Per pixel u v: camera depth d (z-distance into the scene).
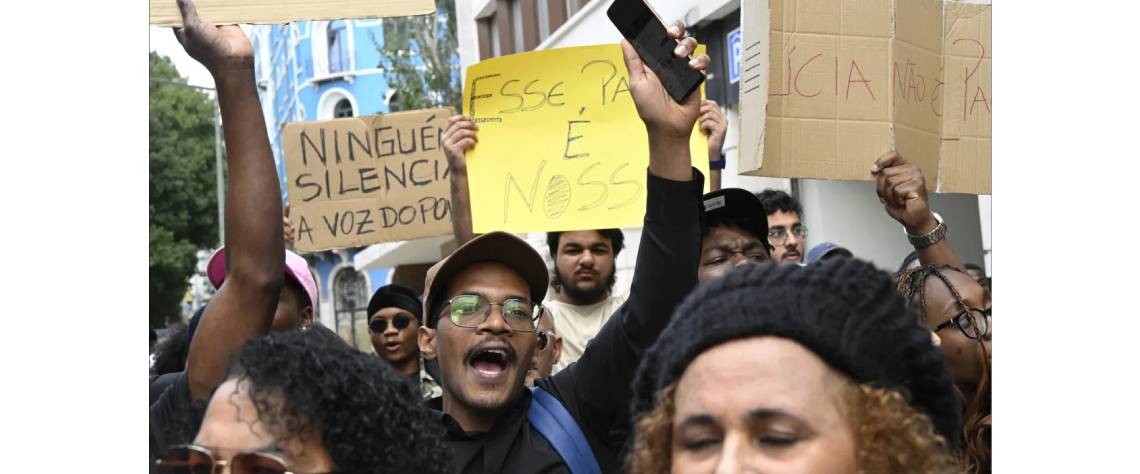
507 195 4.27
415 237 5.79
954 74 3.91
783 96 3.61
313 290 3.97
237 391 2.12
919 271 3.42
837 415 1.57
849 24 3.68
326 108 47.72
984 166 3.89
